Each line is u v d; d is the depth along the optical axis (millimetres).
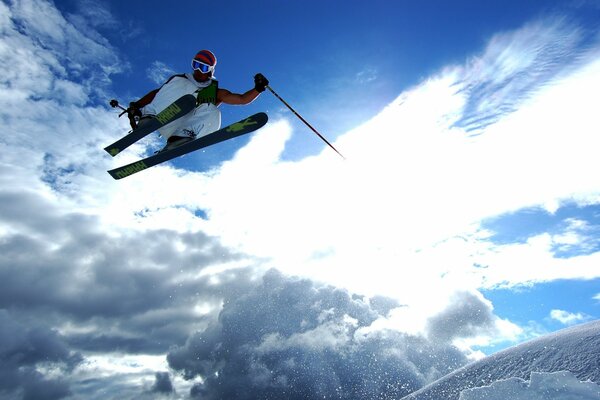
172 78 5188
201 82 5199
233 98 5195
